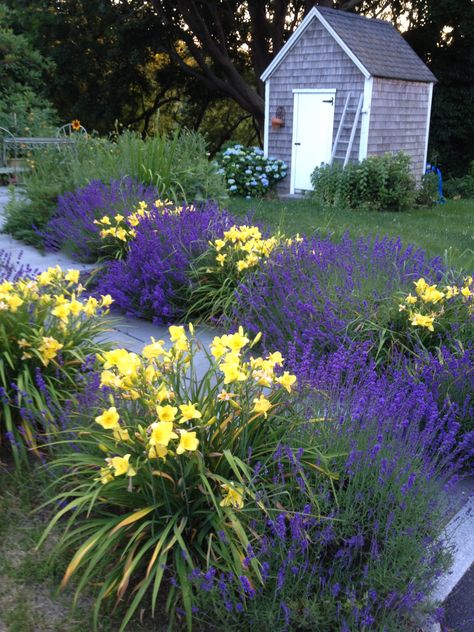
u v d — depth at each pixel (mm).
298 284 4738
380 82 13562
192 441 2383
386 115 14023
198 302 5188
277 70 14906
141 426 2602
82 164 8602
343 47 13469
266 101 15273
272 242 5422
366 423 2832
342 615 2248
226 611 2246
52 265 6574
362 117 13578
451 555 2504
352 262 4996
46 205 7852
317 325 4219
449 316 4348
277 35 21938
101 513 2654
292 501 2518
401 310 4266
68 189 7957
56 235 7211
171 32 22453
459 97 20250
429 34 20734
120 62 24203
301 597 2271
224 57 21859
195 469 2527
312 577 2303
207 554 2326
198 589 2242
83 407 3025
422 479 2635
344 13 14555
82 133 11688
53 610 2398
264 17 22125
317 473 2637
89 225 6562
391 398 3207
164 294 5238
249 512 2480
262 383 2707
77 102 25578
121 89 25328
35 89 14719
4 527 2768
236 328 4676
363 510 2545
